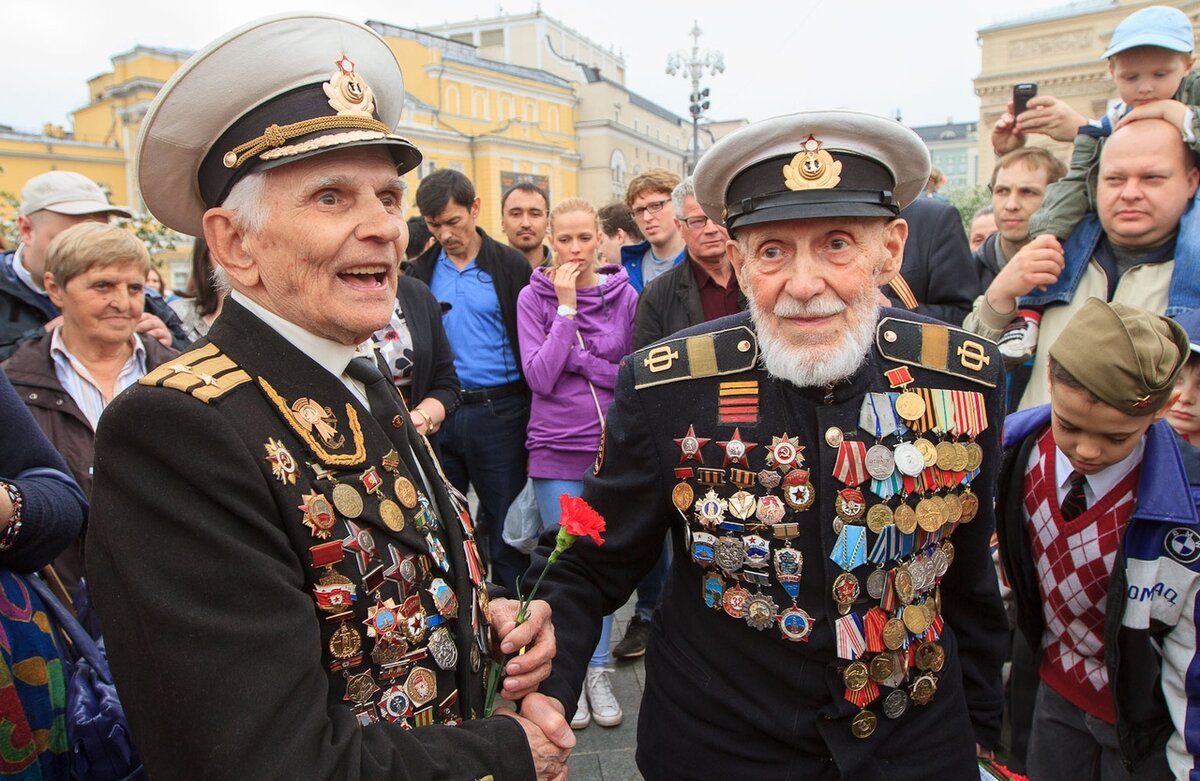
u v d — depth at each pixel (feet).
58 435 7.66
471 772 3.50
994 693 5.35
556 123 118.62
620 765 8.87
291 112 3.53
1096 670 5.93
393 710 3.55
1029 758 6.61
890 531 4.50
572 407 10.41
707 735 4.79
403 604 3.61
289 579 3.22
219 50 3.46
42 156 85.05
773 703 4.59
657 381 4.91
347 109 3.57
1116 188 7.64
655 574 11.39
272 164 3.38
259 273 3.60
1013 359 8.27
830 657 4.48
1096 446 5.21
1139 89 8.15
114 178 90.53
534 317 10.84
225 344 3.58
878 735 4.53
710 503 4.69
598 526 4.33
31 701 4.52
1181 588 5.21
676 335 5.13
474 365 11.49
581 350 10.44
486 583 4.52
